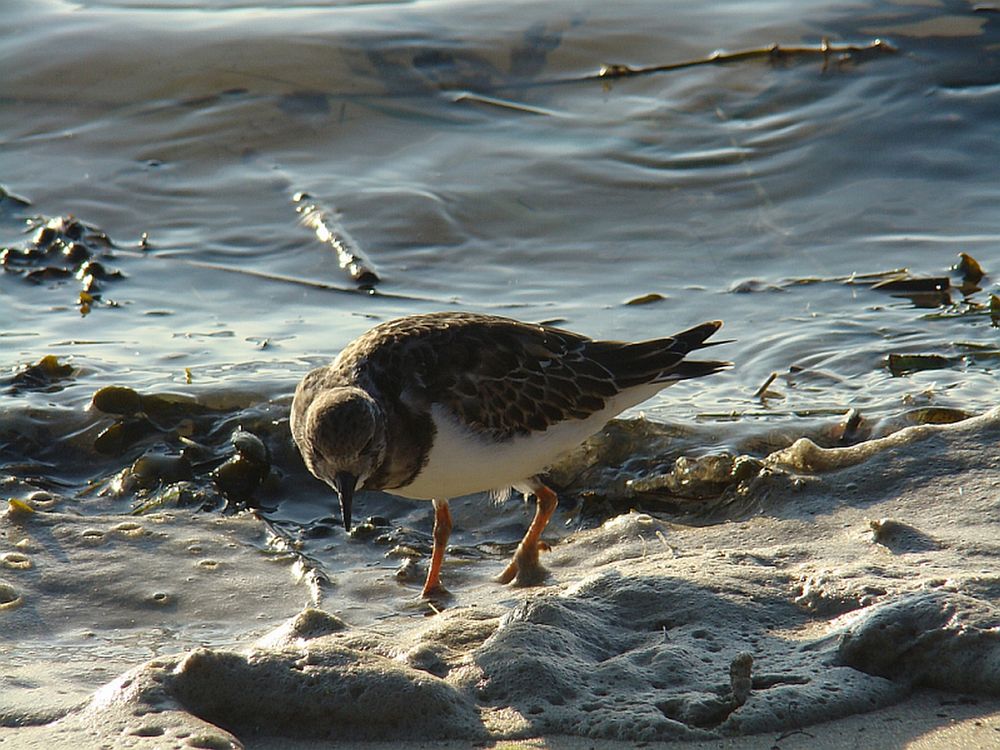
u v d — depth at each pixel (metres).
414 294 14.00
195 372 12.23
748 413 11.26
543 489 9.30
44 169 16.47
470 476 8.86
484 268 14.52
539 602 7.37
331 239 14.93
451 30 18.75
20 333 13.20
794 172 16.09
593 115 17.30
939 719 6.36
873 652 6.77
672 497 10.27
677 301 13.63
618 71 17.97
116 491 10.54
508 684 6.65
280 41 18.47
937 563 8.05
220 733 6.16
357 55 18.25
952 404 11.14
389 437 8.48
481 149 16.66
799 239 14.87
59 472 10.99
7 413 11.46
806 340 12.66
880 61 17.78
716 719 6.39
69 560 9.08
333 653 6.68
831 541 8.80
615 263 14.52
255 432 11.27
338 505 10.62
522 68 18.16
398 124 17.17
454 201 15.62
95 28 18.77
